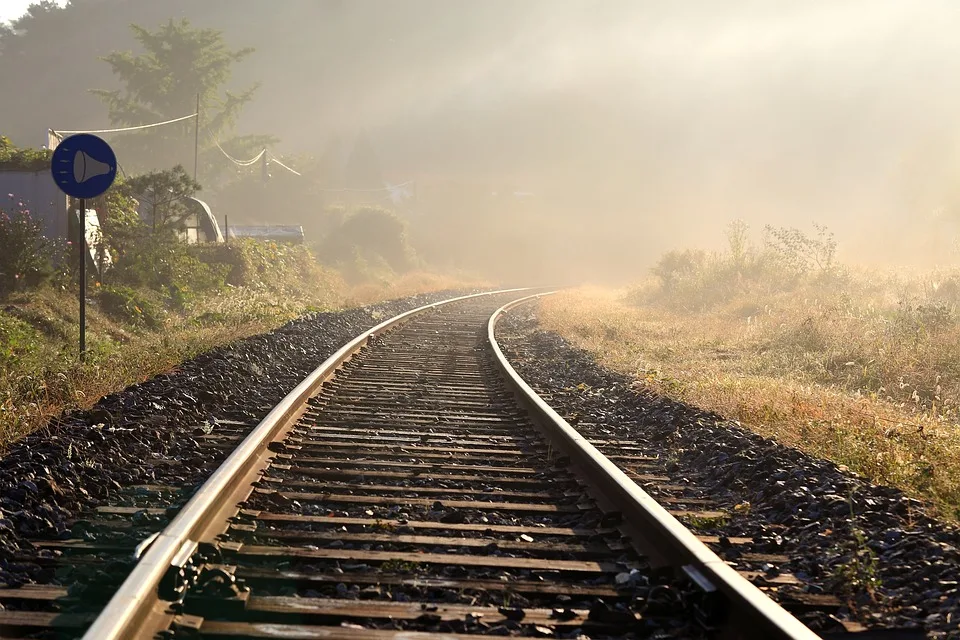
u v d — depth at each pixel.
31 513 4.81
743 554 4.62
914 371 10.54
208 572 3.73
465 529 4.91
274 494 5.35
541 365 13.43
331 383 10.21
